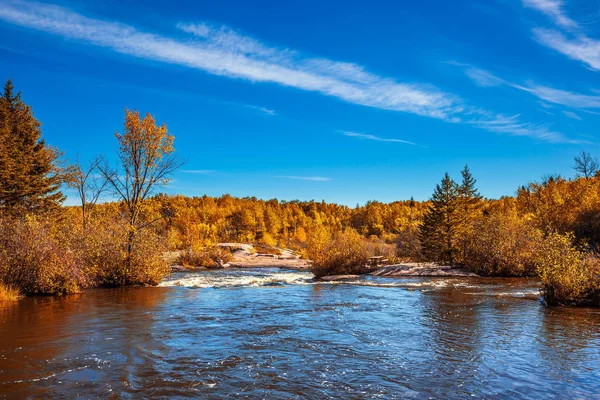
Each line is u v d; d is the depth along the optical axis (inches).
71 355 317.7
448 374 276.4
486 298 649.0
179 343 358.3
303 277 1202.0
